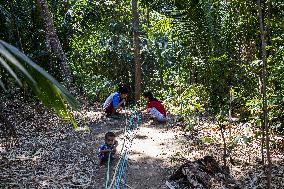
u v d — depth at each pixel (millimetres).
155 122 7848
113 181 4391
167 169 5219
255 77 5391
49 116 7797
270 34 5055
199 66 7090
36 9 10047
